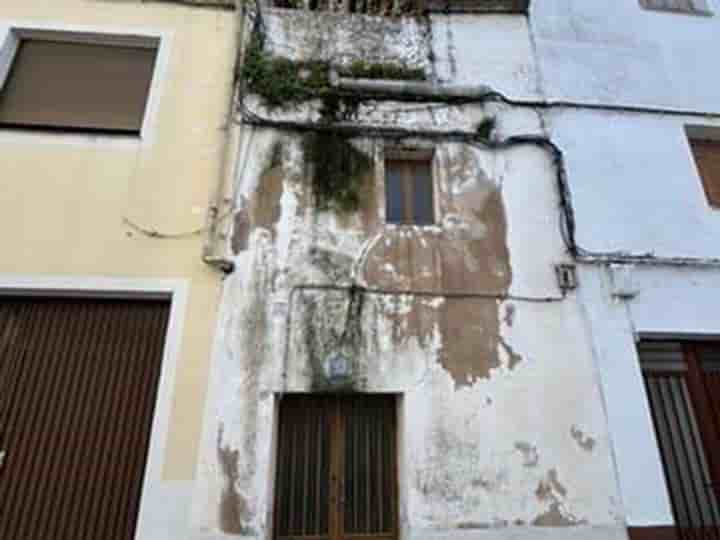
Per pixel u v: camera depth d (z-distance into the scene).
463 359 4.60
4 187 4.68
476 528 4.08
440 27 6.21
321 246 4.87
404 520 4.11
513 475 4.27
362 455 4.43
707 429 4.78
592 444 4.44
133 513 3.93
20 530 3.83
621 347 4.81
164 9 5.70
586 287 5.01
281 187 5.07
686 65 6.39
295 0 6.26
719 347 5.16
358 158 5.29
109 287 4.43
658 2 6.86
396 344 4.58
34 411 4.15
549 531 4.14
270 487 4.09
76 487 3.98
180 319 4.42
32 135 4.92
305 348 4.47
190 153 5.07
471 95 5.70
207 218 4.79
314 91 5.49
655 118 5.98
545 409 4.50
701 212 5.56
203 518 3.88
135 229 4.68
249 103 5.38
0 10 5.38
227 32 5.73
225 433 4.13
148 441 4.14
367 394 4.50
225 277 4.64
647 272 5.15
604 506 4.25
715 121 6.07
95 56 5.49
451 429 4.35
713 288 5.20
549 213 5.30
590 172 5.55
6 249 4.44
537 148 5.60
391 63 5.90
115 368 4.34
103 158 4.93
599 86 6.05
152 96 5.24
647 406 4.63
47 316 4.44
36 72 5.32
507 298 4.88
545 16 6.45
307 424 4.47
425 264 4.92
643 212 5.44
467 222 5.15
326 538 4.15
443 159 5.40
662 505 4.30
